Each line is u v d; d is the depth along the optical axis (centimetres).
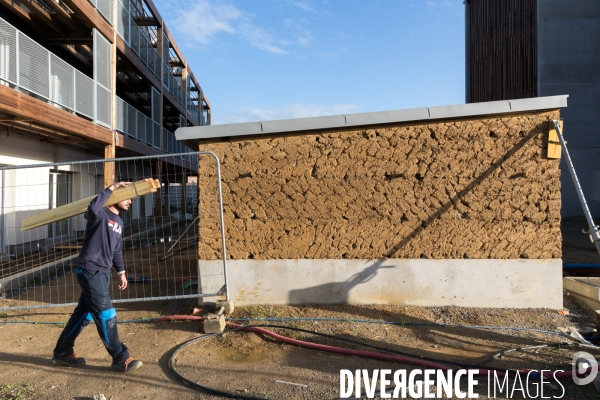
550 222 582
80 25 1078
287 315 573
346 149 599
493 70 2106
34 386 400
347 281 606
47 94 857
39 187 1113
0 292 736
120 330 554
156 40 1986
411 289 600
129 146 1338
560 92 1698
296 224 607
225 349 482
